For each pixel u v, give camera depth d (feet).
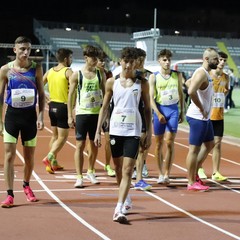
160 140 40.27
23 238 25.76
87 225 28.32
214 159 43.42
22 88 31.78
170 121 39.70
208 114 37.73
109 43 224.33
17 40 31.81
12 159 32.09
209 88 37.27
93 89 38.27
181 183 41.39
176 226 28.68
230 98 124.67
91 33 224.53
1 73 31.83
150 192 37.65
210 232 27.71
